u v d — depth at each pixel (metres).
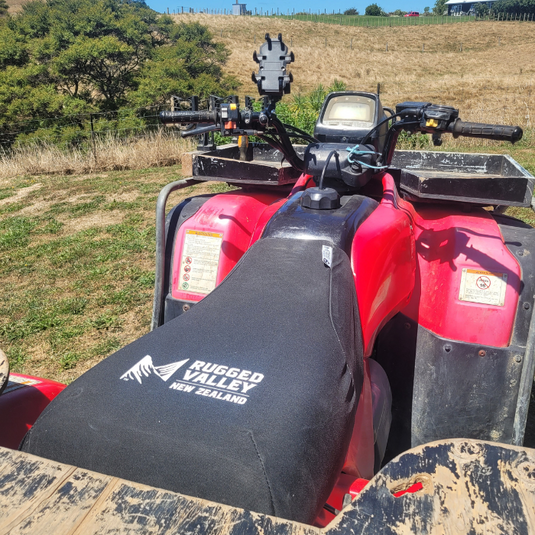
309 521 1.15
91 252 7.20
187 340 1.43
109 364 1.39
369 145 2.53
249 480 1.10
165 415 1.21
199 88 27.30
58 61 27.86
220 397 1.24
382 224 2.12
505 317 2.40
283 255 1.78
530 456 1.05
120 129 20.16
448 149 13.24
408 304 2.59
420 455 1.06
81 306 5.45
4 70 29.36
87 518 0.95
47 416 1.28
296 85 42.53
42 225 8.70
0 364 1.59
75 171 13.39
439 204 2.97
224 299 1.60
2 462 1.10
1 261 6.95
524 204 2.50
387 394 2.15
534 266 2.43
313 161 2.47
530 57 54.00
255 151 4.21
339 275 1.70
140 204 9.64
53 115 24.02
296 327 1.46
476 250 2.48
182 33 37.38
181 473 1.13
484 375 2.44
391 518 0.92
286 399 1.24
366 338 1.91
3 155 14.73
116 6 41.47
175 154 13.74
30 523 0.94
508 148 13.33
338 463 1.28
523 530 0.89
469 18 98.81
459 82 40.47
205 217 3.04
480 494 0.96
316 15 106.31
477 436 2.50
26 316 5.32
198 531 0.92
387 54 61.84
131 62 31.95
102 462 1.18
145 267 6.58
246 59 54.62
